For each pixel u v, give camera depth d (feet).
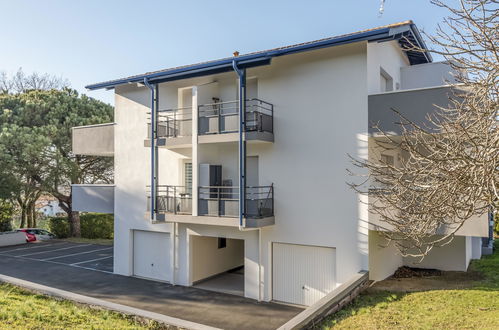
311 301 37.96
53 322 27.25
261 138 37.93
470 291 31.55
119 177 52.47
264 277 40.16
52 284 46.83
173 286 45.93
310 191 37.93
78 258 64.23
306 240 37.99
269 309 37.35
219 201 40.19
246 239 41.37
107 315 29.94
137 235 51.26
